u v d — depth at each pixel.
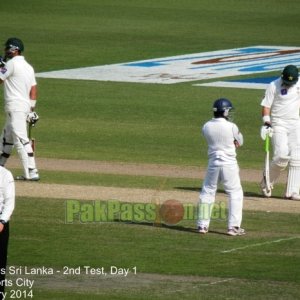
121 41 159.38
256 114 108.12
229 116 60.72
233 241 59.47
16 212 65.19
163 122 104.00
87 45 154.62
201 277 53.00
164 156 88.50
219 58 145.50
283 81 71.69
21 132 75.69
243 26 179.25
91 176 77.88
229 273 53.62
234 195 60.50
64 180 75.88
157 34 167.75
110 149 91.00
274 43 161.00
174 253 56.94
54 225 62.44
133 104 112.56
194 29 174.50
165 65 138.88
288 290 51.03
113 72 132.62
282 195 73.12
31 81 76.25
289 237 60.56
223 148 60.16
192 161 86.62
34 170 75.56
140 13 192.88
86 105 111.50
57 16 186.25
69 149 90.50
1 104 111.62
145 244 58.66
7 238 45.97
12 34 163.88
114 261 55.41
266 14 194.75
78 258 55.88
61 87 121.31
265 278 52.91
